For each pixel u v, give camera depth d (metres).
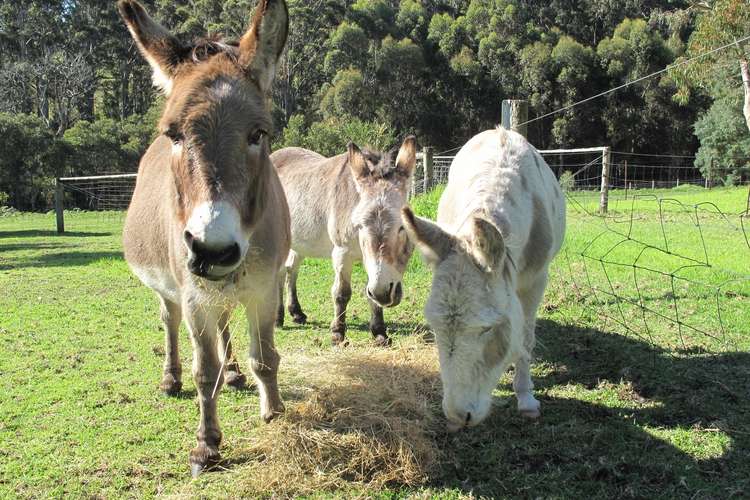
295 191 6.23
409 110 52.28
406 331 5.91
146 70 48.00
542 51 51.22
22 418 4.07
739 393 4.09
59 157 34.69
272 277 3.52
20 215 28.61
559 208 4.34
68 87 44.56
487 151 3.94
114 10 48.19
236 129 2.54
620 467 3.21
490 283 2.79
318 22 50.22
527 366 3.92
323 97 48.97
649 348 5.01
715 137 39.59
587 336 5.38
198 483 3.22
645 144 53.47
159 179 3.94
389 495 3.08
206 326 3.33
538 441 3.55
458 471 3.28
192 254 2.43
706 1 25.06
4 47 45.69
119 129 39.28
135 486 3.22
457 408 2.83
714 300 6.30
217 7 43.84
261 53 2.75
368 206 4.75
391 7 59.12
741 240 10.26
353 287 7.74
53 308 7.28
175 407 4.24
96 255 12.74
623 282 7.27
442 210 4.25
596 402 4.05
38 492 3.16
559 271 7.41
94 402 4.32
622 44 51.47
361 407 3.88
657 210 16.41
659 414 3.83
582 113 51.97
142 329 6.27
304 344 5.60
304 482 3.19
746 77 22.38
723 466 3.20
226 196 2.46
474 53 54.22
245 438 3.69
